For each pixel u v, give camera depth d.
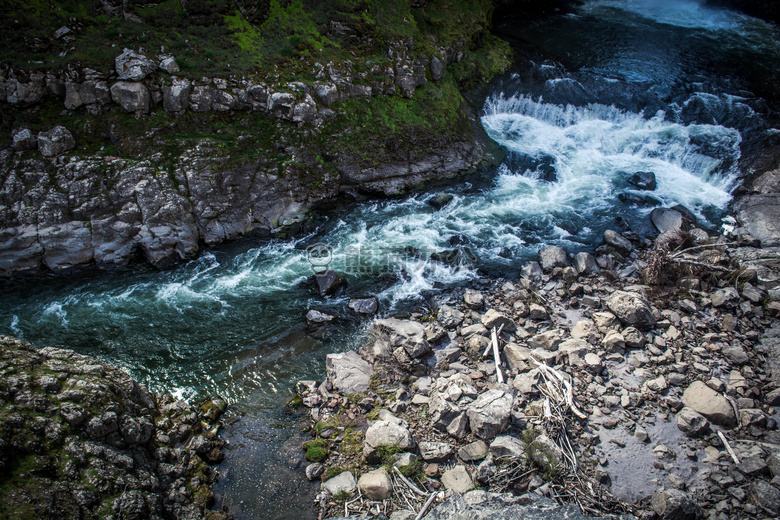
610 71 20.33
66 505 6.78
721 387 9.66
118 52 13.83
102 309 12.04
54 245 12.72
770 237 13.88
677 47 22.38
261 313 12.12
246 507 8.22
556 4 27.38
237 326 11.76
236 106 14.75
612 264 13.26
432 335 10.99
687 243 13.88
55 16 13.73
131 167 13.29
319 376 10.59
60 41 13.70
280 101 14.76
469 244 14.30
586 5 27.61
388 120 16.31
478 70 19.91
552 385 9.66
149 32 14.48
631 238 14.34
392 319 11.34
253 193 14.40
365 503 8.13
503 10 25.45
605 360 10.49
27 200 12.60
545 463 8.30
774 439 8.88
